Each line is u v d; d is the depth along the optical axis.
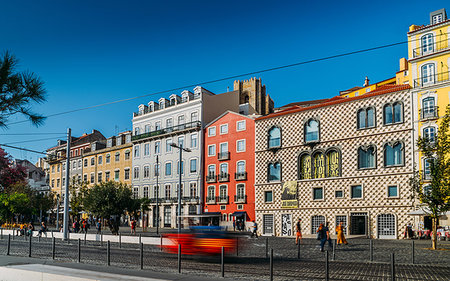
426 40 43.25
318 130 48.66
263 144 53.84
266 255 23.41
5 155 74.31
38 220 85.50
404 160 42.25
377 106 44.84
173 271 16.95
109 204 48.38
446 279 15.45
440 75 41.56
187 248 21.41
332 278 15.62
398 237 41.44
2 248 29.05
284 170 51.16
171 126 70.00
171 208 66.44
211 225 23.05
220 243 20.53
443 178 28.22
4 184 73.88
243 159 58.59
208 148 63.72
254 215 56.09
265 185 52.84
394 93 43.94
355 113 46.31
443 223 39.16
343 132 46.81
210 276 15.39
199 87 67.31
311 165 48.84
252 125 58.22
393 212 42.19
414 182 30.59
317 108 49.25
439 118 40.69
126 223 72.06
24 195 59.62
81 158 85.69
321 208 47.28
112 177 78.25
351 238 42.25
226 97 70.56
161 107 72.94
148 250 27.44
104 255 23.95
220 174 61.16
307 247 30.58
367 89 70.44
